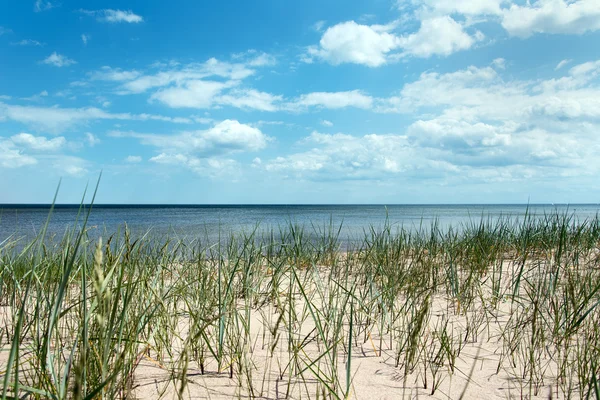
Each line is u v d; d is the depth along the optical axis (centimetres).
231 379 224
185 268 376
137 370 234
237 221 2059
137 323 214
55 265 288
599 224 721
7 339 264
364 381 224
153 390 208
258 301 375
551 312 316
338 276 454
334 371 207
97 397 165
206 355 258
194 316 237
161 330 262
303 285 408
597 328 250
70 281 291
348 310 338
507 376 231
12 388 172
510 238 637
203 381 221
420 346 268
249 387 206
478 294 393
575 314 271
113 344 191
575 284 331
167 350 246
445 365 247
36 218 2816
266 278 435
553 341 273
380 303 341
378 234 550
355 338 284
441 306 371
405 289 394
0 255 343
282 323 319
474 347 277
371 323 320
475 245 535
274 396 204
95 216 3284
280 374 230
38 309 214
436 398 205
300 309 356
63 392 146
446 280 421
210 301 309
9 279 338
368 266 411
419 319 240
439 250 563
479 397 206
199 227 1466
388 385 219
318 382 220
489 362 252
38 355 194
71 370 187
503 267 514
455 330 308
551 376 230
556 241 550
